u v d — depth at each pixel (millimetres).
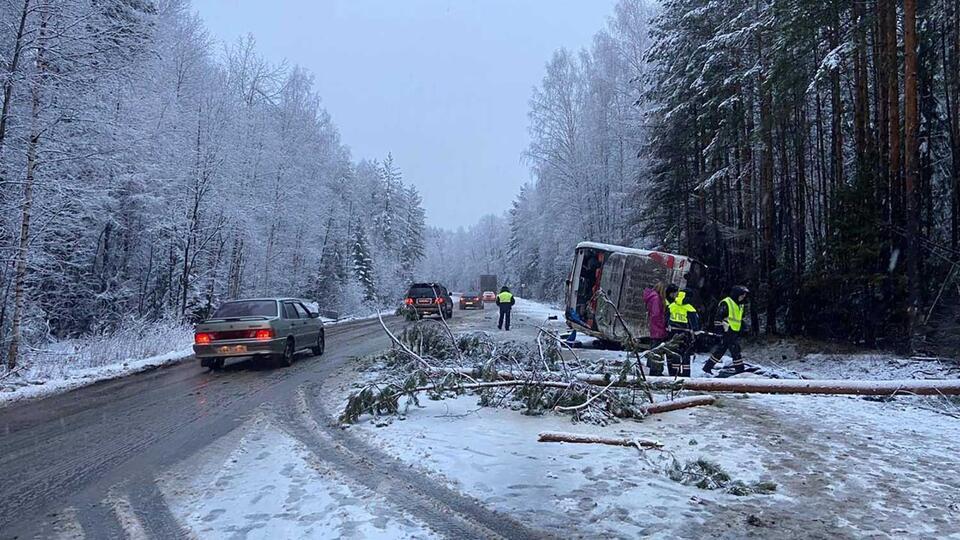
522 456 5727
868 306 12719
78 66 13766
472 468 5367
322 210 35094
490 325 24125
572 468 5355
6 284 15180
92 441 6613
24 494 4891
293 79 33531
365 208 56656
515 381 7953
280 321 12484
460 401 8461
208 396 9289
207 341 11875
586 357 13422
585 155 32031
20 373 11586
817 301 14242
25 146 13312
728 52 16844
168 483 5113
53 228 15133
